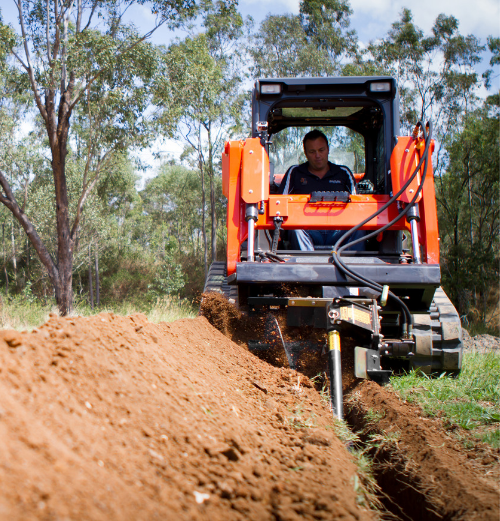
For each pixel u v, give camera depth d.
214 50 27.23
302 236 5.14
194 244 42.97
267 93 5.34
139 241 46.53
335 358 3.41
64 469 1.35
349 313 3.54
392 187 4.95
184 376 2.78
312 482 2.02
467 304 20.88
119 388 2.08
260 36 29.84
